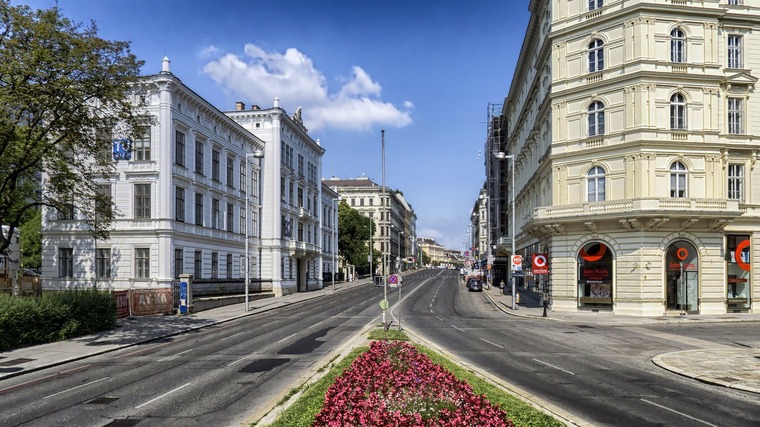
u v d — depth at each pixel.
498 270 75.94
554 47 37.03
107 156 27.73
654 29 33.47
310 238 71.12
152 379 15.27
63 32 22.14
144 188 39.88
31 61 21.02
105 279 39.72
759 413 11.66
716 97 33.81
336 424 8.08
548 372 15.87
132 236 39.75
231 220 51.28
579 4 36.12
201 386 14.12
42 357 19.17
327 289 71.81
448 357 17.44
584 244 35.03
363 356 14.00
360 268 108.56
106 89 23.55
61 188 25.38
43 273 40.47
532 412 10.48
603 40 34.88
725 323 30.06
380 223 146.00
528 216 50.28
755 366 16.72
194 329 28.64
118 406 12.17
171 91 40.28
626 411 11.57
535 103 47.59
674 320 30.78
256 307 42.25
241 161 53.69
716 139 33.50
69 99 22.78
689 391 13.69
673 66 33.38
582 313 34.34
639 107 32.94
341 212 99.69
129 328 28.30
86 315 25.84
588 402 12.32
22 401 12.96
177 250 41.19
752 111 35.09
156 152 39.72
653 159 32.66
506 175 74.56
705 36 33.91
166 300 36.09
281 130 59.22
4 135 22.02
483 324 29.59
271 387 13.84
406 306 43.12
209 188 46.56
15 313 21.27
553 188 36.38
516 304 41.97
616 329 27.41
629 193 33.00
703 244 33.41
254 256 55.94
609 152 33.97
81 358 19.36
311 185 72.12
